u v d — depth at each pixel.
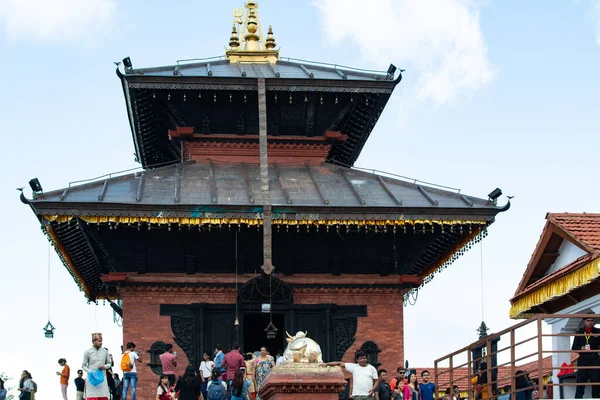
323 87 40.78
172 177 39.47
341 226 37.09
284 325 38.91
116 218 35.62
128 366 33.50
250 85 40.31
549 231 29.92
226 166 41.38
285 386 24.27
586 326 26.19
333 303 39.25
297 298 39.16
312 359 25.39
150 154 46.94
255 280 37.78
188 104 41.12
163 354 34.62
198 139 41.72
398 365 39.12
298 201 37.38
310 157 42.44
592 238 28.22
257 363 30.38
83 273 45.41
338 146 45.28
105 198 36.22
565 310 30.98
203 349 38.09
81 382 37.00
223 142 41.91
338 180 40.34
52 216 35.34
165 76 39.66
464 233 38.41
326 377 24.42
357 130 43.91
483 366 32.72
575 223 29.41
